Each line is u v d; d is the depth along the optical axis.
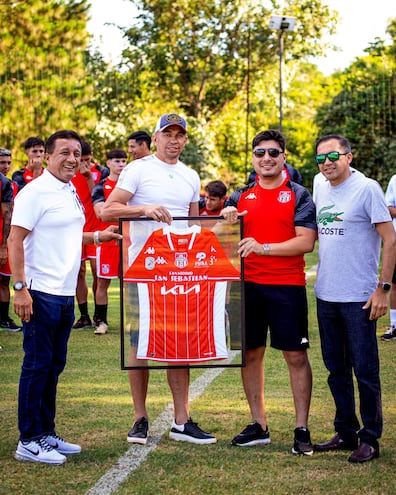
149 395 6.47
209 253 5.15
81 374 7.17
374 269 4.96
